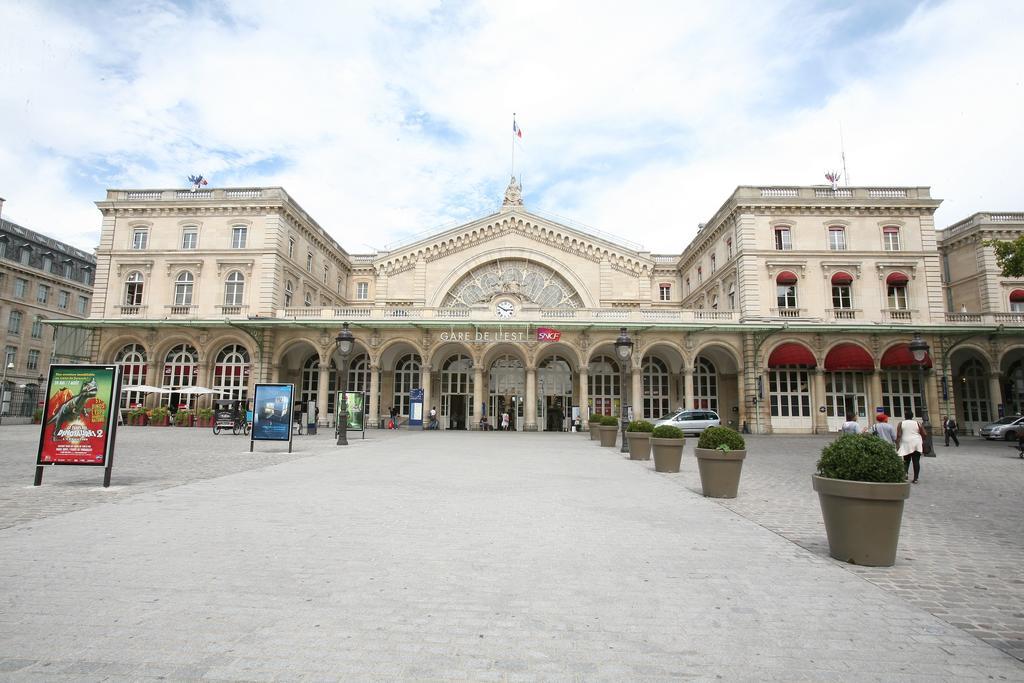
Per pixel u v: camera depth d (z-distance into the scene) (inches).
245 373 1483.8
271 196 1537.9
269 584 206.1
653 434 576.7
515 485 448.1
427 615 180.7
